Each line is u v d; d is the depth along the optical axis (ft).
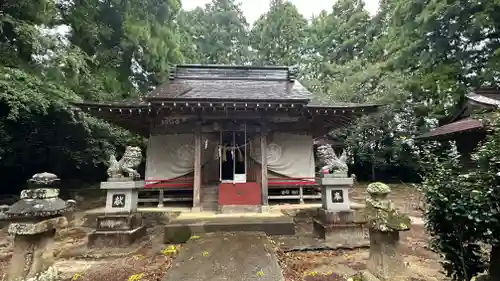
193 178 32.32
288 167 33.94
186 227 21.13
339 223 21.11
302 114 31.94
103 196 43.19
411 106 61.11
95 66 50.08
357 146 71.31
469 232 9.71
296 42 105.60
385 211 12.21
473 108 44.70
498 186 8.93
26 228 11.27
